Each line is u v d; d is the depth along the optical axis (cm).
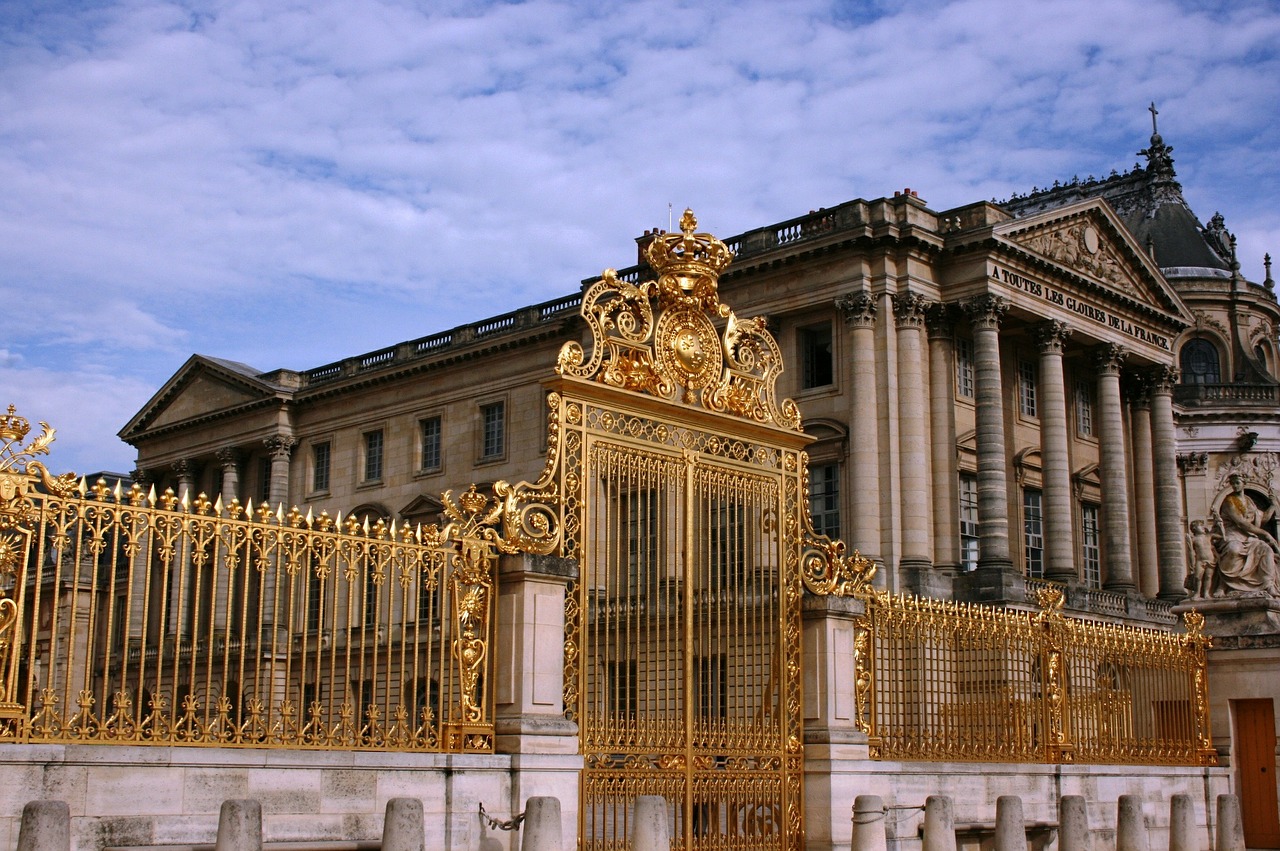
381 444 7269
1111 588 5778
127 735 1355
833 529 5272
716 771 1819
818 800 1916
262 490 7812
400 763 1509
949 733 2139
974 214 5438
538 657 1658
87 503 1362
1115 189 9031
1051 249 5706
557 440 1741
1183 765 2641
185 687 3469
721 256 1944
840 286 5328
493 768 1582
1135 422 6412
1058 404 5597
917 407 5231
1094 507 6241
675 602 1839
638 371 1844
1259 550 2869
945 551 5234
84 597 3516
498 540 1683
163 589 1393
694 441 1903
